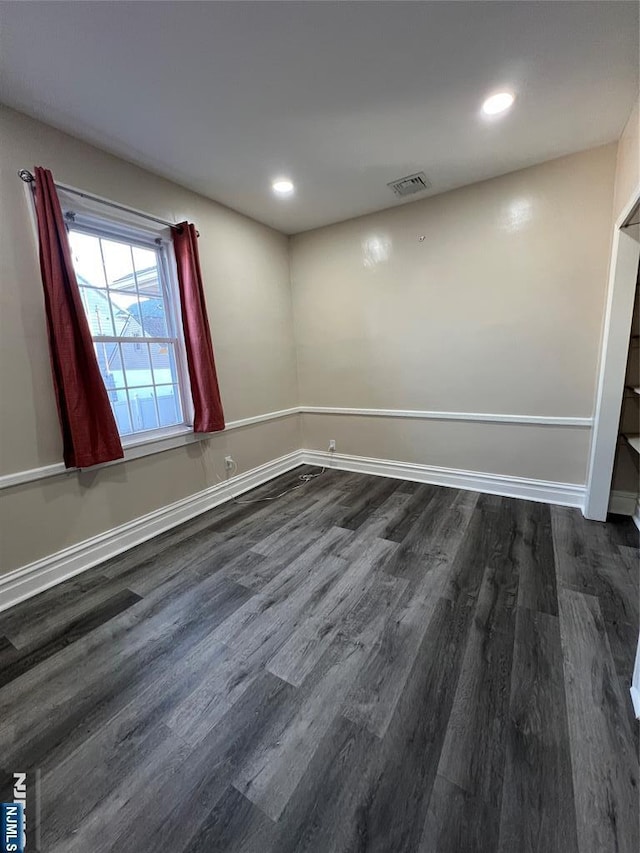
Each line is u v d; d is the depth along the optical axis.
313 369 4.12
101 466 2.43
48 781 1.17
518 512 2.87
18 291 2.00
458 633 1.70
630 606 1.81
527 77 1.81
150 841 1.01
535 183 2.71
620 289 2.37
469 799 1.07
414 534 2.61
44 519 2.17
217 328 3.20
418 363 3.46
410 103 1.98
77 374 2.18
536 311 2.87
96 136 2.17
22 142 1.97
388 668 1.53
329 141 2.29
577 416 2.84
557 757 1.16
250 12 1.42
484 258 2.99
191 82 1.77
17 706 1.44
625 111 2.09
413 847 0.97
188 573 2.28
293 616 1.87
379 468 3.89
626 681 1.42
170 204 2.74
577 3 1.43
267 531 2.77
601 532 2.51
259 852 0.98
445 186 2.96
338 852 0.97
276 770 1.17
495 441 3.21
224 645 1.70
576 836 0.97
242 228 3.39
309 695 1.43
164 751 1.25
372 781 1.13
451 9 1.45
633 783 1.08
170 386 2.96
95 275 2.43
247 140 2.26
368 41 1.58
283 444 4.09
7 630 1.85
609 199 2.50
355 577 2.15
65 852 0.99
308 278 3.93
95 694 1.47
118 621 1.88
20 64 1.61
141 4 1.36
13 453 2.02
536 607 1.83
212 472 3.25
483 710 1.33
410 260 3.32
